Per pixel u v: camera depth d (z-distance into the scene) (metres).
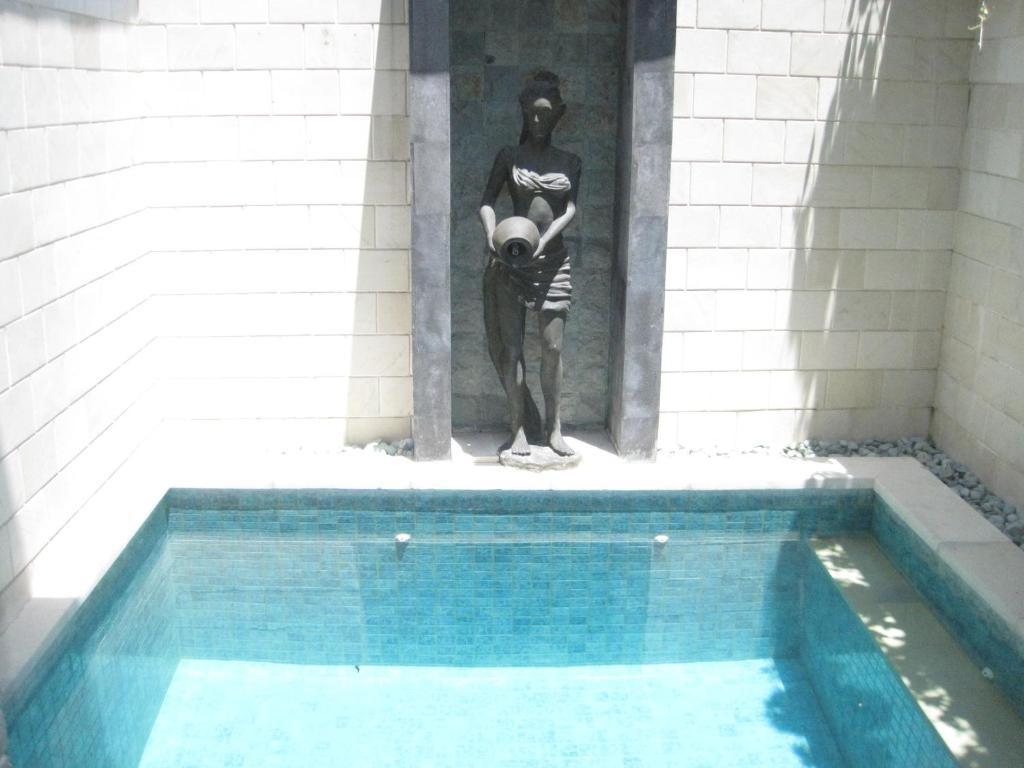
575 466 5.73
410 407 6.09
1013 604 4.17
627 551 5.51
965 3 5.69
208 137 5.68
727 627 5.54
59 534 4.53
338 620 5.52
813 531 5.58
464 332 6.23
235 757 4.62
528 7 5.82
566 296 5.67
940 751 3.79
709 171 5.80
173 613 5.46
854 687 4.65
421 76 5.30
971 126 5.78
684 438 6.20
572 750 4.66
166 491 5.36
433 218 5.48
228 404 6.05
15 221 4.11
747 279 5.97
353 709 5.00
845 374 6.18
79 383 4.77
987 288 5.62
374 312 5.95
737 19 5.61
